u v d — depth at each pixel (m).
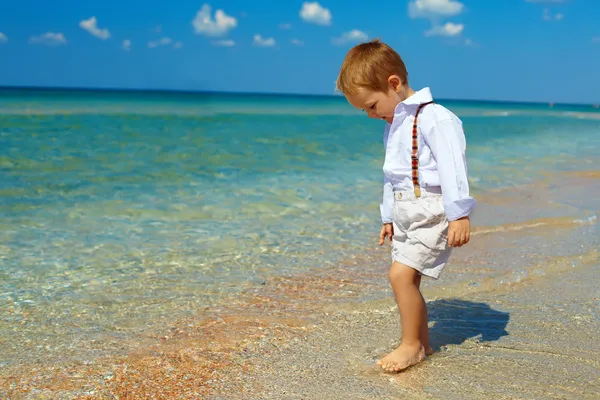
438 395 2.12
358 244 4.37
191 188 6.44
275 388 2.18
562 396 2.11
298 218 5.16
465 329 2.78
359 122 20.53
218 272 3.66
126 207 5.40
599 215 5.32
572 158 10.27
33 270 3.60
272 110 31.47
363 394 2.13
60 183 6.48
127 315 2.93
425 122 2.35
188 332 2.73
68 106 25.94
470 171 8.38
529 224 4.98
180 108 30.00
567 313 2.97
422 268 2.39
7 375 2.28
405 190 2.42
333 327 2.80
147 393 2.14
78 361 2.41
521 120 27.84
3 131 12.21
